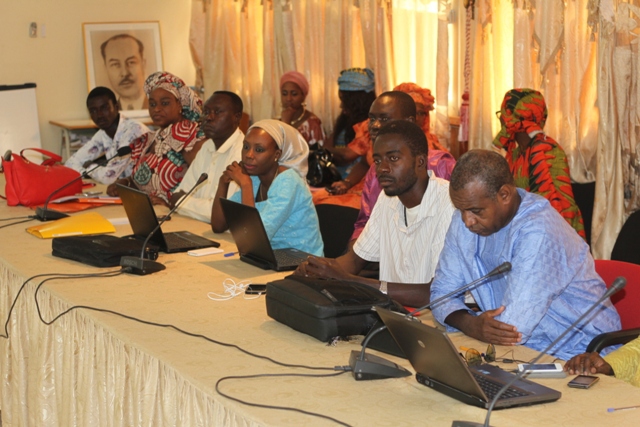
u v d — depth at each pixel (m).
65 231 3.41
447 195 2.58
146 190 4.34
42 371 2.65
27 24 6.57
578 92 4.21
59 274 2.83
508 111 3.86
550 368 1.86
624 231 3.14
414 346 1.73
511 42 4.60
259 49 6.62
